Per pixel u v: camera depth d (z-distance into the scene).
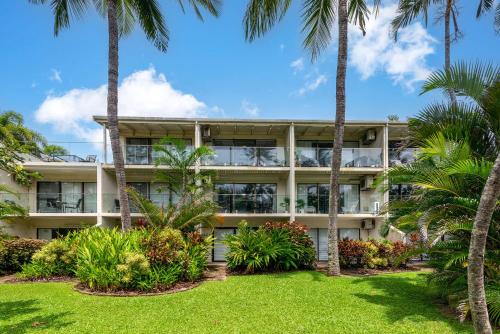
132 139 19.25
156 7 15.06
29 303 7.83
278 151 18.12
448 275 7.01
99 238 10.77
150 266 9.47
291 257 12.56
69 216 17.11
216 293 8.72
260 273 12.08
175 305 7.53
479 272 3.56
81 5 14.60
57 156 18.48
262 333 5.68
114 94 12.89
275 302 7.74
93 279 9.13
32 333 5.76
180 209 14.13
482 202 3.55
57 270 11.52
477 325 3.55
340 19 11.57
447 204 6.43
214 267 13.87
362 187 19.02
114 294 8.69
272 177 19.44
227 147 17.83
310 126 17.91
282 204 17.81
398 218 8.24
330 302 7.72
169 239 10.66
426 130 7.67
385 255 13.27
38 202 17.42
